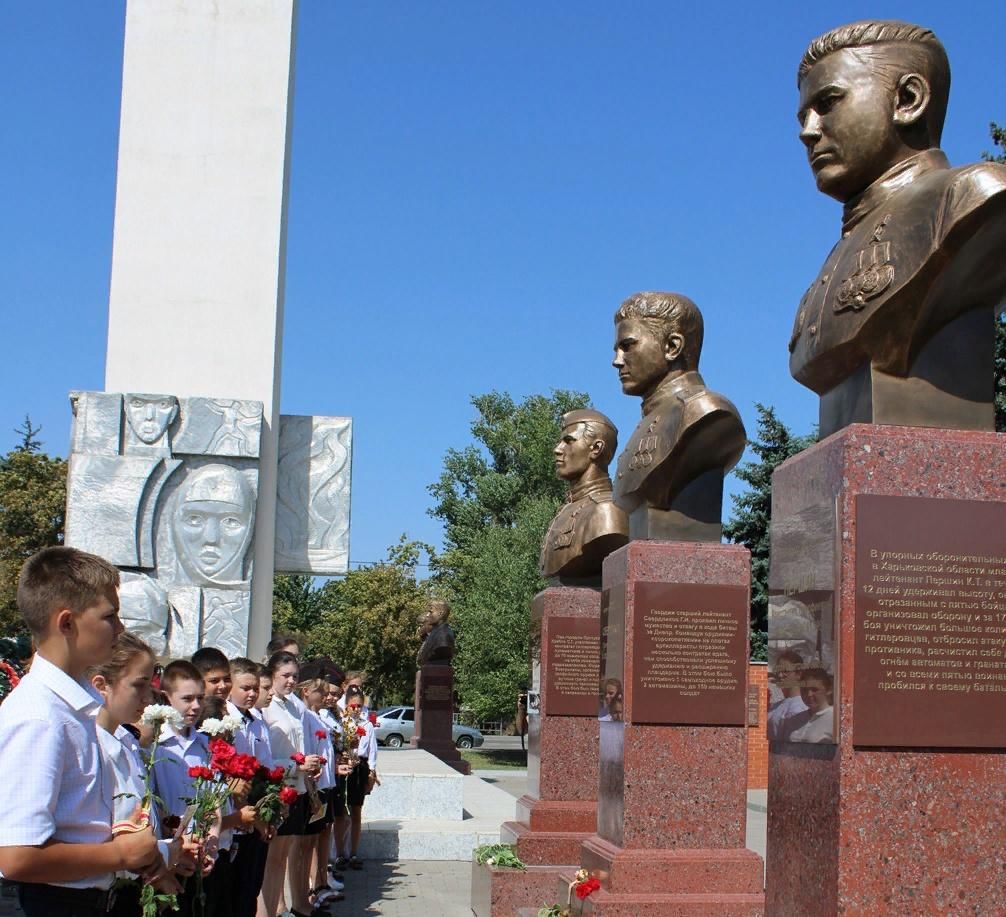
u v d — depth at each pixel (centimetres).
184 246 1541
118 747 402
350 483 1638
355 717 1220
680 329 823
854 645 422
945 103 486
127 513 1459
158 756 530
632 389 833
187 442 1488
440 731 2303
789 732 462
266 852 673
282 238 1587
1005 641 428
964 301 448
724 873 712
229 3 1570
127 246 1536
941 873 413
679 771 732
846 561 427
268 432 1534
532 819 1016
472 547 4316
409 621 4306
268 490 1547
